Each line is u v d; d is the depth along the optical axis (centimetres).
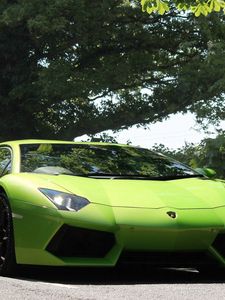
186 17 2698
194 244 456
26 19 2383
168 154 1700
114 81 2645
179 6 933
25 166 532
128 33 2733
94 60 2780
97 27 2589
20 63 2594
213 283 461
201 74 2455
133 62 2756
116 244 445
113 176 527
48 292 394
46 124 2820
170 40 2789
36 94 2527
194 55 2811
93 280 462
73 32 2511
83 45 2647
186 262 463
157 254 455
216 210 473
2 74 2603
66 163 541
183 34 2753
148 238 445
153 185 501
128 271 523
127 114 2802
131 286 433
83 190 467
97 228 441
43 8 2317
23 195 471
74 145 589
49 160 545
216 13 2420
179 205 466
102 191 472
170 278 487
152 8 910
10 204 478
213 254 461
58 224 441
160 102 2777
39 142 587
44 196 458
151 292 406
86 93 2564
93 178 510
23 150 561
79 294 388
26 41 2559
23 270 482
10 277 475
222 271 499
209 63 2362
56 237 444
